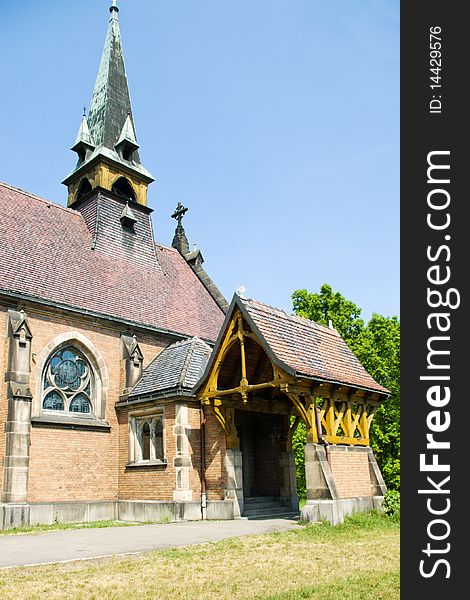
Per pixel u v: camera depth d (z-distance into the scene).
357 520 15.48
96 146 30.92
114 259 27.48
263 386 16.50
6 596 7.86
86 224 28.11
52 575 9.17
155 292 28.11
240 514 18.56
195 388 18.42
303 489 33.94
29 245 23.75
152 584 8.54
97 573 9.30
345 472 17.39
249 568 9.66
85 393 22.88
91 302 23.73
